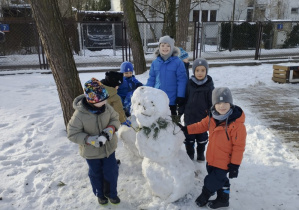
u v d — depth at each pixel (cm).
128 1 1009
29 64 1358
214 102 249
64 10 2086
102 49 2042
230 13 2694
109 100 354
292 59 1362
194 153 387
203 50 1953
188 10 995
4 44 1683
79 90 423
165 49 363
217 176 256
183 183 263
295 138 440
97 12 1969
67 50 402
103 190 276
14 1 1991
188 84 353
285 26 2023
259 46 1359
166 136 259
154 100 255
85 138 243
